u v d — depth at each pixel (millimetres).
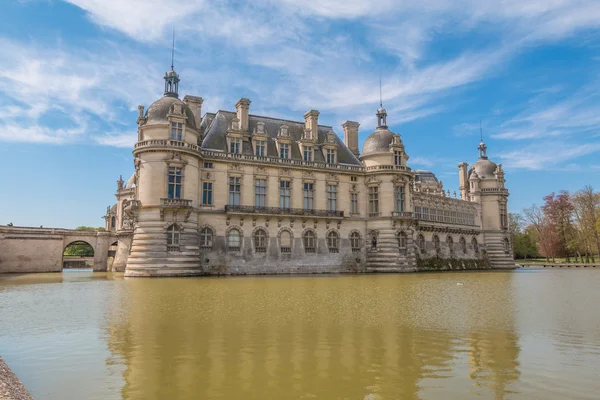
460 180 90438
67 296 28109
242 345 14578
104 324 18062
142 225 48250
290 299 26484
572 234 93875
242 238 54125
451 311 21719
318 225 59250
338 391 10391
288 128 63438
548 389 10484
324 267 58625
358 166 63219
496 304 24391
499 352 13695
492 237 85375
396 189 62688
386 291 31750
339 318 19516
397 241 61625
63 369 12125
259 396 10094
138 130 51125
